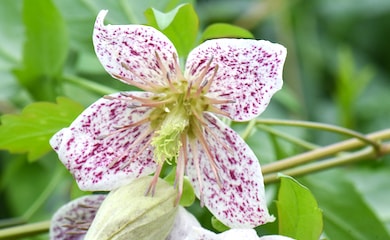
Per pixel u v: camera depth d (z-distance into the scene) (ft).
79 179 0.70
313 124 0.86
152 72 0.72
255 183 0.69
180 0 0.92
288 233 0.71
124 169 0.71
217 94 0.71
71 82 0.95
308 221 0.70
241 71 0.69
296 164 0.87
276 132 0.91
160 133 0.71
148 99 0.73
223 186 0.71
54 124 0.82
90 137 0.70
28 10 0.92
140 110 0.73
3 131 0.82
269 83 0.68
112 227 0.68
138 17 0.93
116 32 0.68
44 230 0.86
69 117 0.82
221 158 0.71
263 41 0.67
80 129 0.70
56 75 0.95
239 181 0.70
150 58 0.71
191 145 0.73
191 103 0.73
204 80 0.71
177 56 0.70
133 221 0.69
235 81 0.70
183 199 0.72
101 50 0.69
